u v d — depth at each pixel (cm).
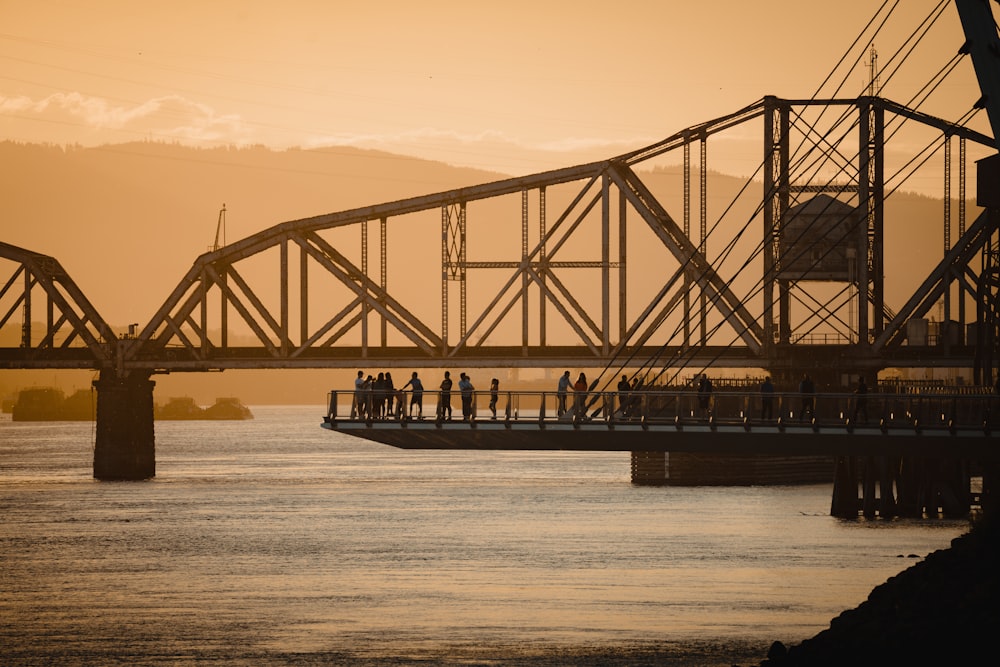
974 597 16550
